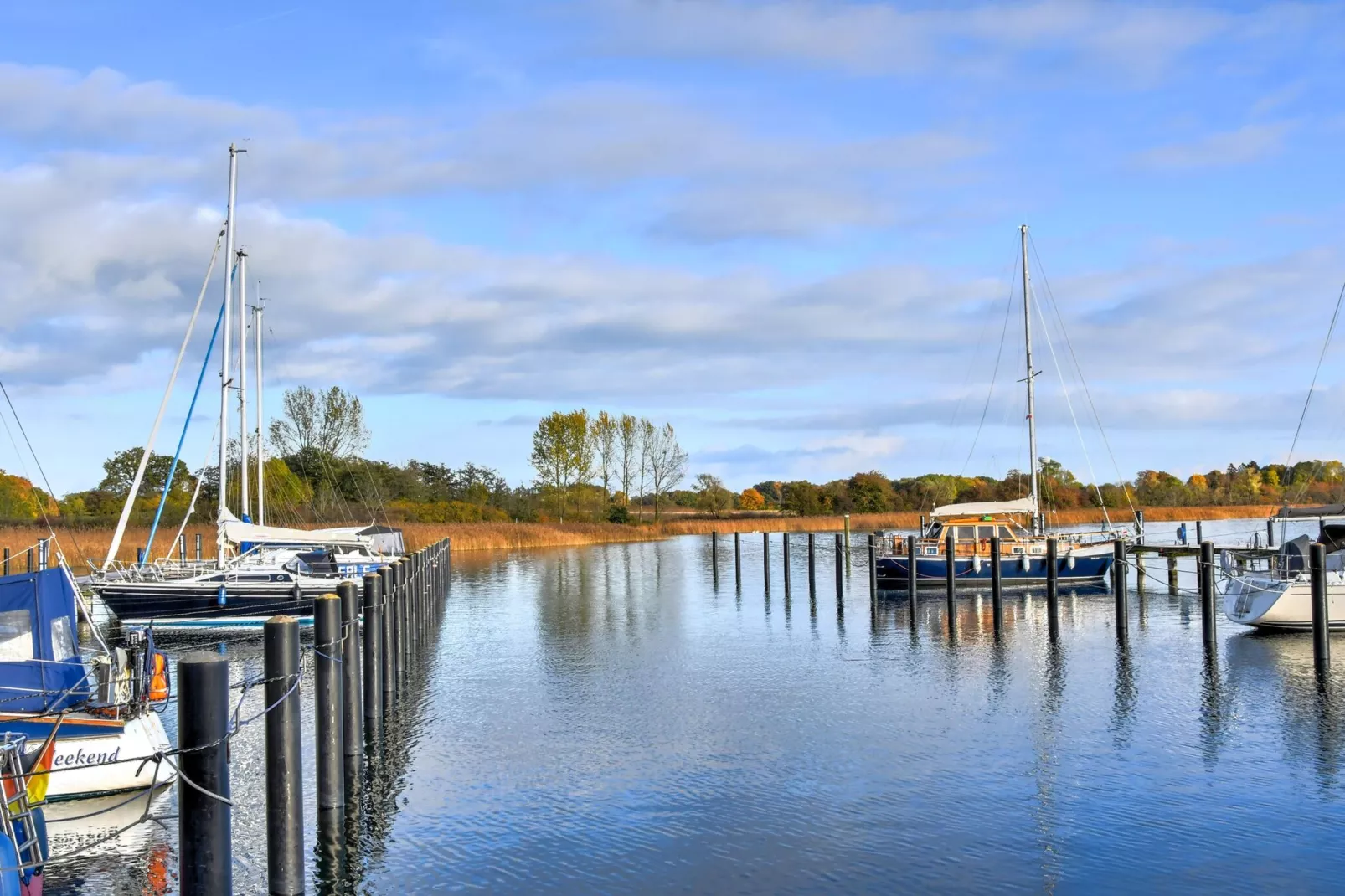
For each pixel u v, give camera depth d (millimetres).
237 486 56656
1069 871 11625
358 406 82500
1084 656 24203
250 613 29828
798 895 11094
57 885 11508
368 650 18047
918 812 13500
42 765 12461
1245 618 27031
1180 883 11281
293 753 11031
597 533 78312
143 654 15008
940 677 22016
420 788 14789
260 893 11203
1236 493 88562
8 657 14086
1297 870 11578
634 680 22219
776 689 20969
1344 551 26453
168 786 14430
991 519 39781
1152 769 15172
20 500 55781
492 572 50781
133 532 46875
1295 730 17172
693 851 12336
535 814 13648
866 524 83250
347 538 35031
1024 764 15508
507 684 22016
